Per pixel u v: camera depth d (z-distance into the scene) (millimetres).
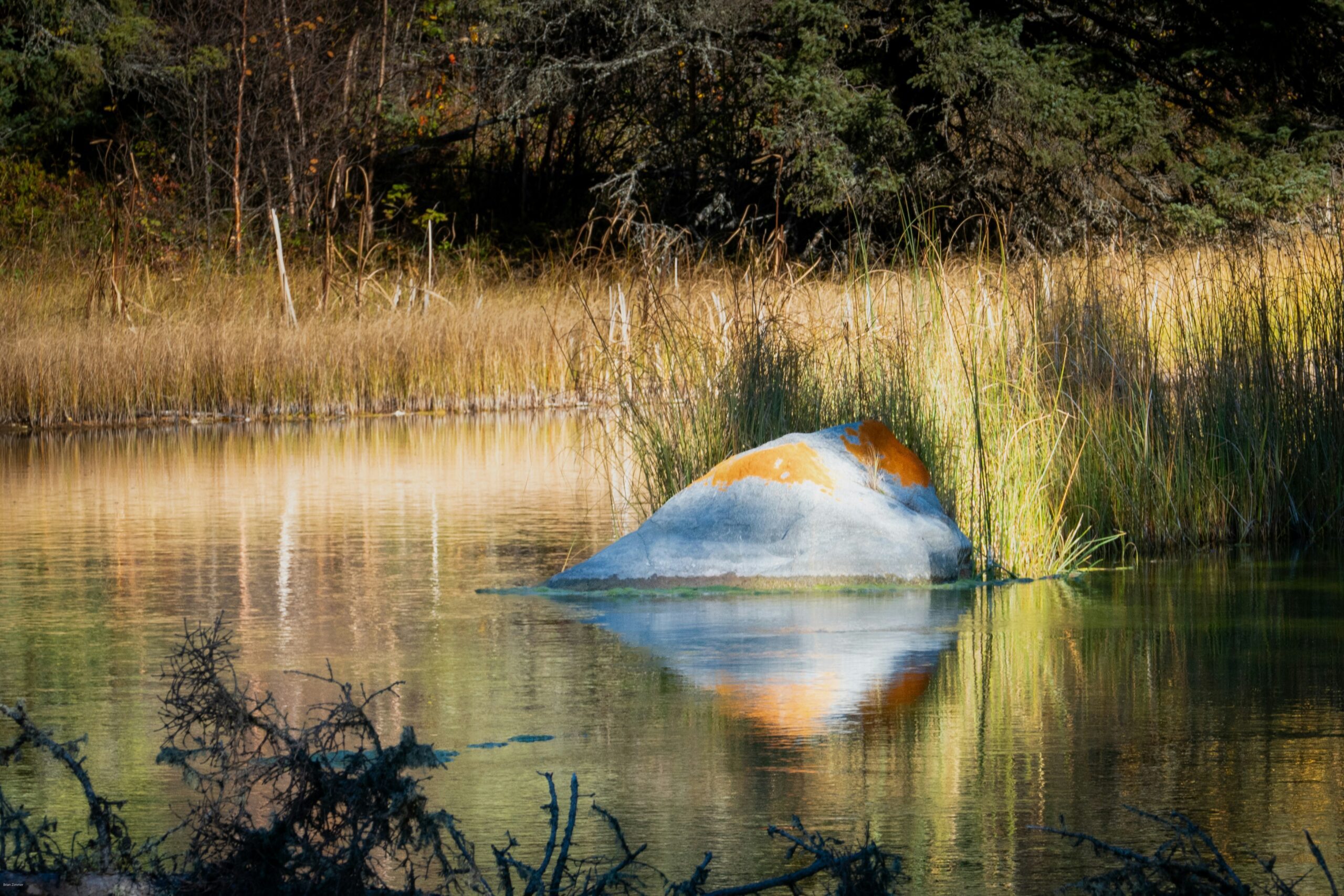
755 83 118688
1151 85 106125
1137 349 38781
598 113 134000
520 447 63438
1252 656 24516
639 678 23312
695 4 121062
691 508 32844
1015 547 33219
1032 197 106875
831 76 106938
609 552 32156
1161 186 106688
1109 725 20391
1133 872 13602
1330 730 20031
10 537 38938
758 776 18234
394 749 14141
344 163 133750
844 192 103625
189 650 15742
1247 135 106000
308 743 14602
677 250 102312
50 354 76188
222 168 128250
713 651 25188
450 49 140250
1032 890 14516
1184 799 17203
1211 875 13328
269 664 24438
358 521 41562
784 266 48750
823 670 23797
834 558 31828
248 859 13875
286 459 59062
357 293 97875
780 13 107750
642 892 14539
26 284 94250
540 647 25656
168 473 53906
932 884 14672
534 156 145375
